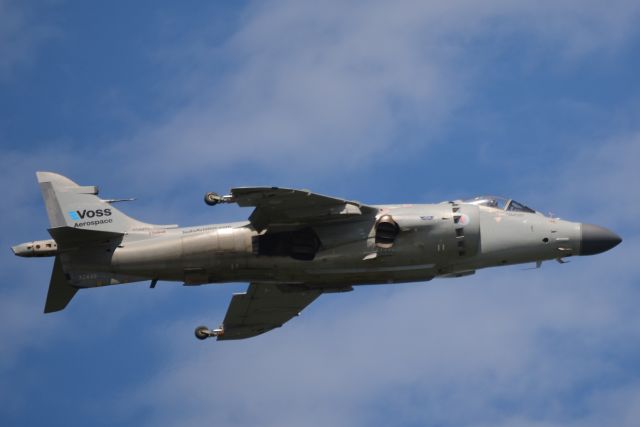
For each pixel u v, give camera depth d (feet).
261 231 365.81
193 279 371.97
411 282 376.89
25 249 377.91
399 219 363.15
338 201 358.23
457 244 365.20
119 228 382.42
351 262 364.17
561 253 381.40
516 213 382.83
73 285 377.30
